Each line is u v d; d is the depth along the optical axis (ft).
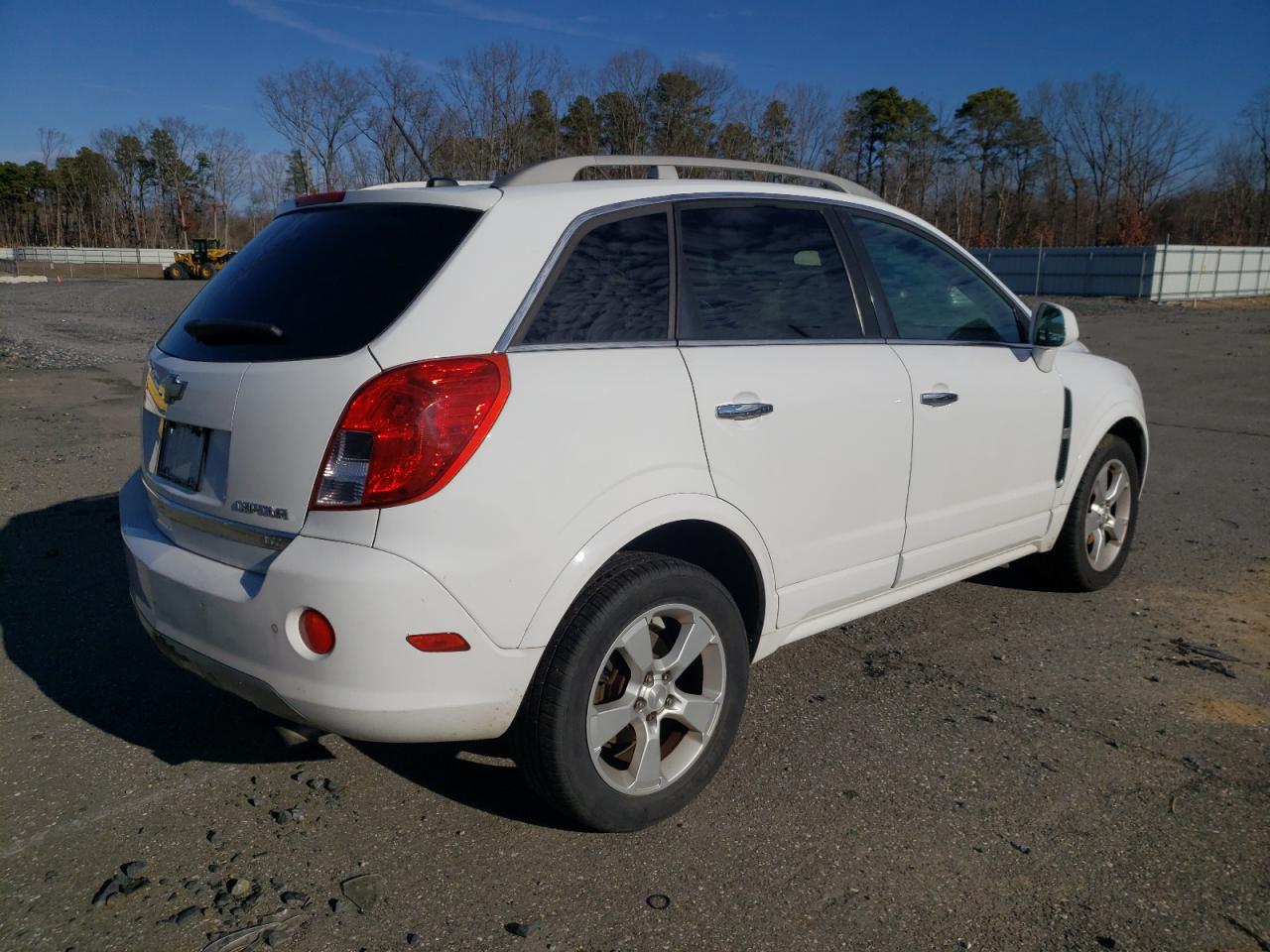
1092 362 15.33
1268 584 16.48
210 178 297.94
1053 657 13.41
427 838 9.21
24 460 24.89
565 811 8.89
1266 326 80.69
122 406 33.68
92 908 8.17
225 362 8.94
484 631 8.06
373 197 9.60
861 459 10.91
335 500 7.89
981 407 12.48
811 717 11.60
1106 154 232.32
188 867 8.74
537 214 8.98
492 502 7.98
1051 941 7.86
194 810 9.62
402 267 8.60
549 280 8.79
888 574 11.71
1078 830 9.36
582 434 8.49
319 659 7.93
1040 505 14.03
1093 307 116.78
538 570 8.25
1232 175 229.04
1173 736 11.23
